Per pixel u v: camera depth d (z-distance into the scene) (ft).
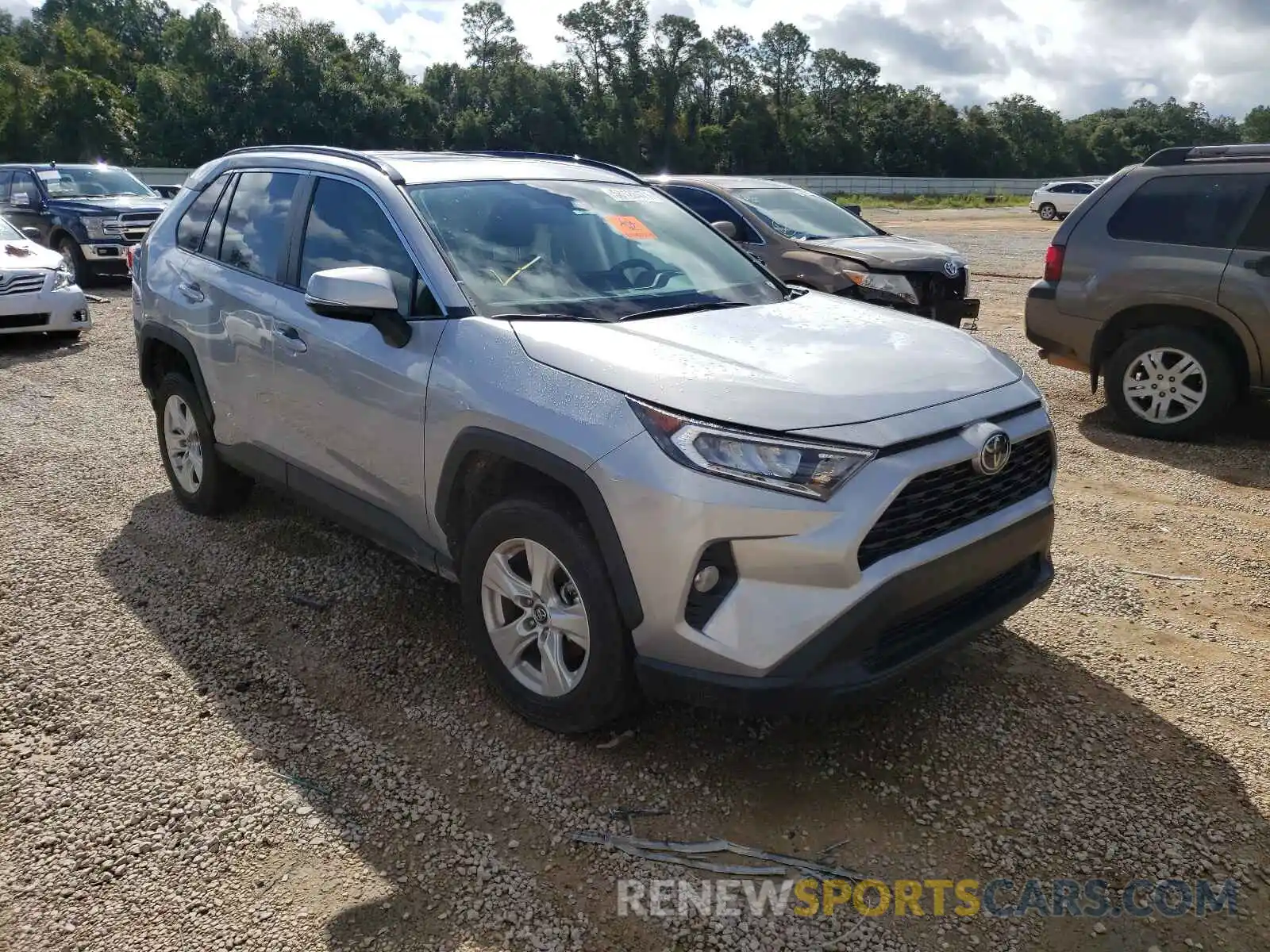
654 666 9.22
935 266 25.67
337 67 199.93
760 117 282.77
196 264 15.49
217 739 10.47
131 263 17.85
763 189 30.40
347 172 13.19
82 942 7.89
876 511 8.68
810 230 28.55
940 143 293.02
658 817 9.30
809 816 9.34
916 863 8.75
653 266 12.76
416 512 11.57
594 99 265.54
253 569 14.60
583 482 9.26
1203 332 21.12
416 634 12.75
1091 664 12.13
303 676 11.75
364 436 11.93
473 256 11.68
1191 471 19.52
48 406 23.94
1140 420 21.99
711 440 8.74
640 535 8.90
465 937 7.91
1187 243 21.15
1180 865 8.75
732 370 9.49
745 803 9.50
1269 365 20.40
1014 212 152.76
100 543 15.53
